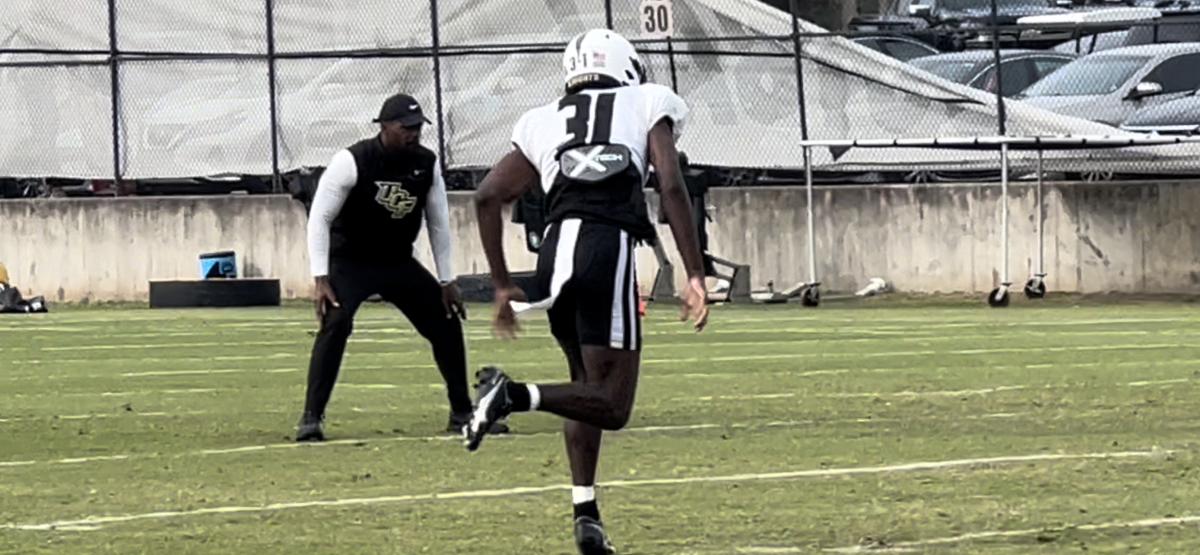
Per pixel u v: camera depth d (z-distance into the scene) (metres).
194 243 63.69
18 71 65.81
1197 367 38.34
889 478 24.94
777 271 60.22
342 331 29.39
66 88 65.75
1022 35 73.31
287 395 36.16
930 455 26.98
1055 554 19.97
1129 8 75.88
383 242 29.39
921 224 59.22
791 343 45.28
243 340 48.53
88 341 48.69
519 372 39.16
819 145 56.84
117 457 27.94
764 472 25.62
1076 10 75.31
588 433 19.44
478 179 64.12
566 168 19.03
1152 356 40.75
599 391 18.81
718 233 60.50
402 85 64.12
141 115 65.50
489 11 63.72
